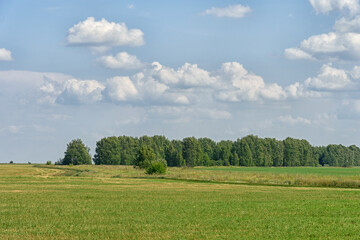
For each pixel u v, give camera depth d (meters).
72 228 30.91
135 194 57.38
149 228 31.03
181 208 42.22
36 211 39.84
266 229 30.84
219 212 39.38
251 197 53.41
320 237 28.20
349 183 74.88
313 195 56.38
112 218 35.59
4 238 27.45
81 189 66.06
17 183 79.81
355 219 35.47
